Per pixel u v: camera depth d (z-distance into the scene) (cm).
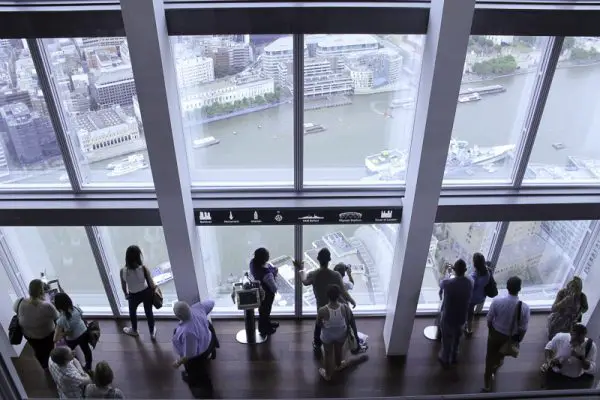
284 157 705
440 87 571
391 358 771
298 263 762
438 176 629
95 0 580
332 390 716
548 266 828
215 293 838
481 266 720
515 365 759
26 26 561
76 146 684
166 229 678
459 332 722
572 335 697
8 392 169
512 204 699
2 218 693
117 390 552
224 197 719
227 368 752
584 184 729
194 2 582
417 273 702
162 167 629
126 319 845
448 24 536
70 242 770
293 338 806
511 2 581
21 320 672
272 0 581
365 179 726
